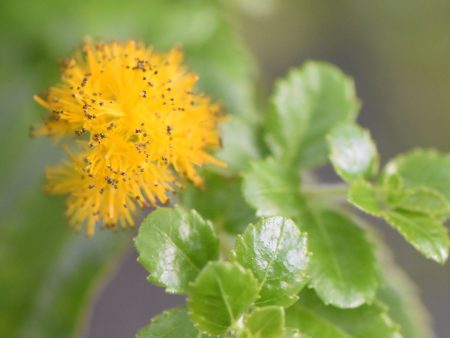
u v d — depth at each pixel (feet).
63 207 0.69
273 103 0.61
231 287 0.52
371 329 0.56
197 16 0.70
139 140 0.54
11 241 0.69
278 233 0.53
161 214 0.54
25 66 0.71
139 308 0.97
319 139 0.61
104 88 0.55
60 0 0.70
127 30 0.71
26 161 0.70
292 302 0.53
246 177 0.57
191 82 0.56
